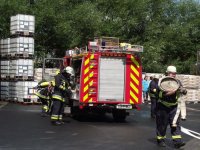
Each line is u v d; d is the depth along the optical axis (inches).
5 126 580.4
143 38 1690.5
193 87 1364.4
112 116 770.8
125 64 685.3
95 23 1454.2
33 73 1031.0
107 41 687.7
